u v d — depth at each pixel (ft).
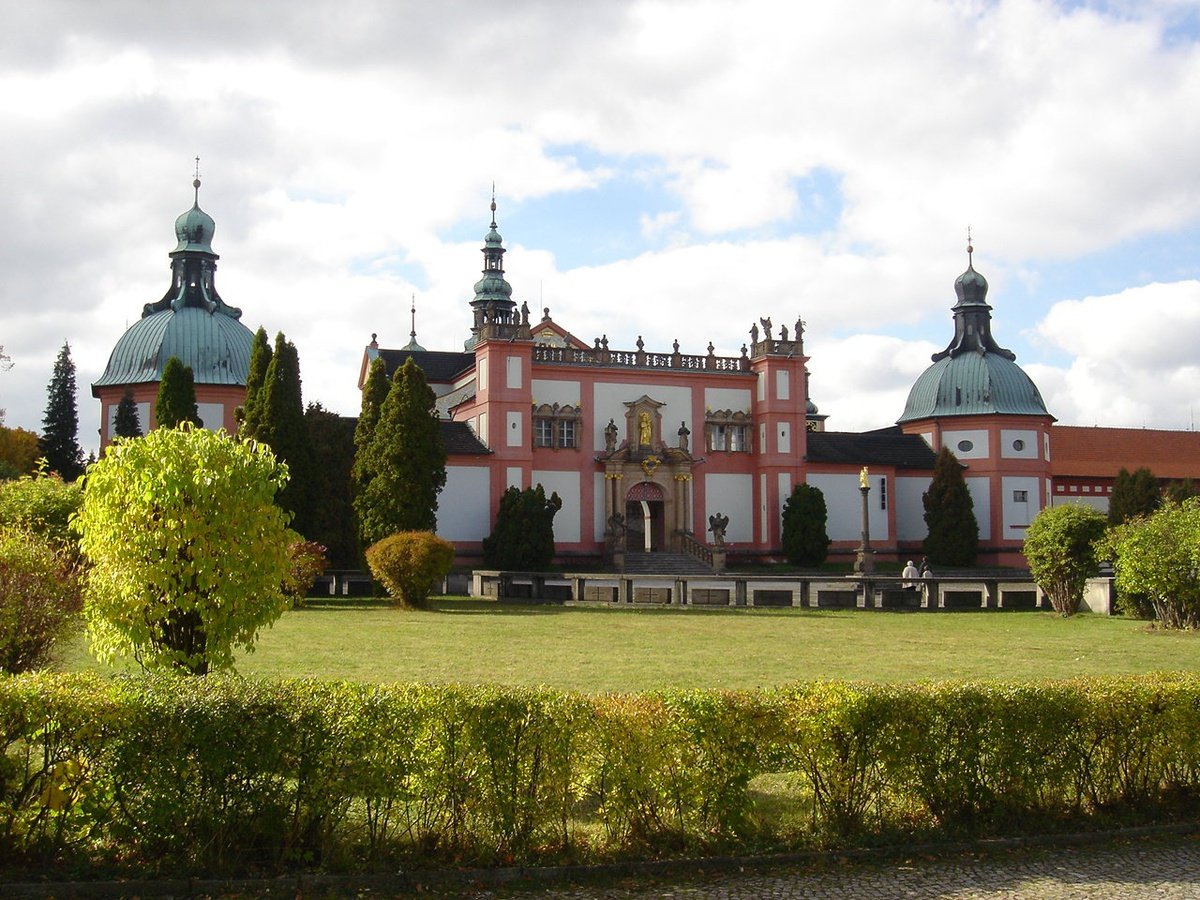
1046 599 142.41
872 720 38.19
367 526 172.96
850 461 243.81
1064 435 305.53
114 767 33.37
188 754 33.53
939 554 243.40
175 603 47.26
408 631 105.40
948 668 79.41
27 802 33.73
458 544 214.48
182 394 186.50
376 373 183.83
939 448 261.44
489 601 152.66
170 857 33.58
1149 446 306.96
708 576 145.69
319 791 34.14
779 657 85.35
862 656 86.74
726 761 36.81
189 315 229.45
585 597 151.23
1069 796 41.04
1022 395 261.03
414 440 173.27
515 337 221.87
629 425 231.50
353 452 199.21
